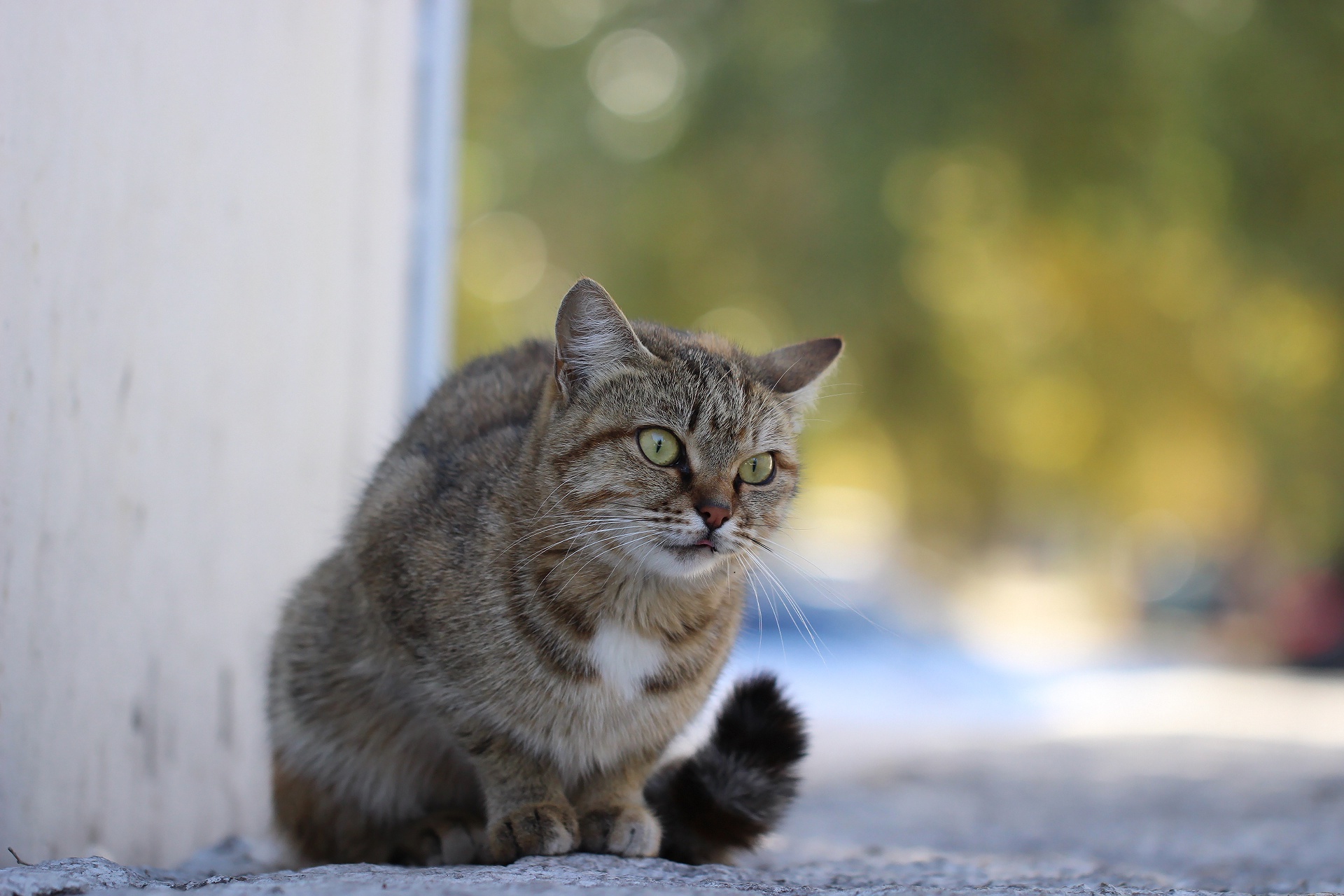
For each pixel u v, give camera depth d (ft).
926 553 73.92
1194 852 17.26
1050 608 119.34
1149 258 54.03
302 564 19.25
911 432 61.72
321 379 19.60
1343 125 49.47
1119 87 49.03
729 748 15.03
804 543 56.80
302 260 18.70
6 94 11.74
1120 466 67.00
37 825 12.69
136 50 13.84
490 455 14.70
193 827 16.20
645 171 55.31
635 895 9.76
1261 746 31.58
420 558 13.92
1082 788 25.11
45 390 12.56
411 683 14.14
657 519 14.21
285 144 17.89
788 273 52.85
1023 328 60.34
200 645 16.17
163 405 14.87
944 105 48.62
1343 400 59.21
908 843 19.43
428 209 24.00
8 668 12.16
